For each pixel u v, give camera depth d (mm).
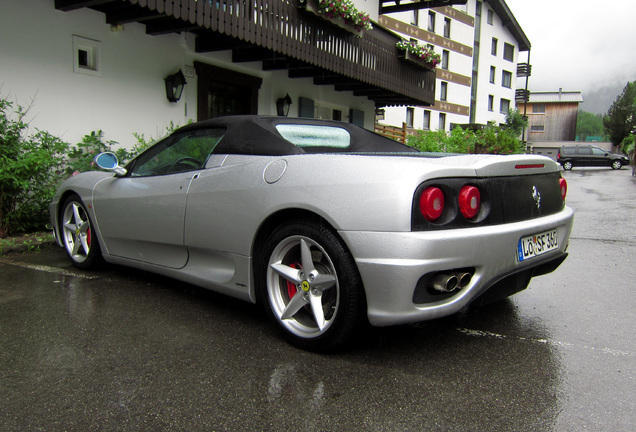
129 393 2002
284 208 2445
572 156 32062
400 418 1829
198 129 3234
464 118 31797
